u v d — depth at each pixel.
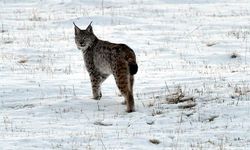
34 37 84.62
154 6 111.69
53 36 85.25
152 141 38.59
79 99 51.91
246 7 108.12
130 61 47.41
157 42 79.31
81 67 66.69
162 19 97.75
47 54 73.81
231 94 49.31
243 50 72.44
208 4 113.75
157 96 51.28
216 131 40.53
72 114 47.47
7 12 106.94
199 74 59.47
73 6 112.31
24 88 55.75
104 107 49.56
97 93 52.25
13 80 59.75
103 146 37.62
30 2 117.81
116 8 109.56
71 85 57.38
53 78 60.75
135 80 58.00
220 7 109.12
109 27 90.94
